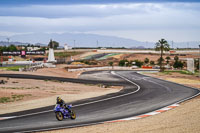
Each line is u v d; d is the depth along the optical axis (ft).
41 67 273.75
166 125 51.31
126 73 269.03
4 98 88.69
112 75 239.09
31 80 149.28
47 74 204.13
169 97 101.30
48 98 93.81
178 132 45.60
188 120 55.52
